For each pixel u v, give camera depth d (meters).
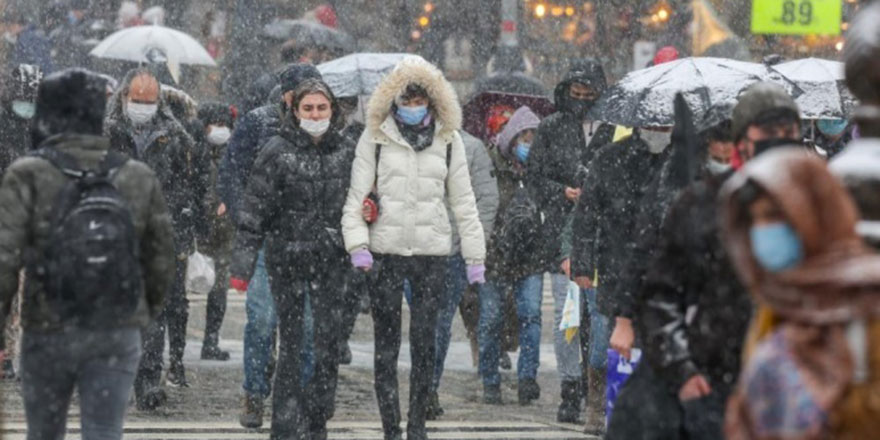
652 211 15.79
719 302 13.67
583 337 25.81
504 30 52.41
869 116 9.82
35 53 41.84
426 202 21.72
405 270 21.77
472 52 57.78
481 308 26.59
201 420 24.06
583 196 21.39
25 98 25.80
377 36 58.19
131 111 24.78
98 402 15.42
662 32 55.34
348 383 28.05
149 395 24.67
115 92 24.98
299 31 46.03
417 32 58.19
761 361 7.61
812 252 7.55
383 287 21.80
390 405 22.08
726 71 22.67
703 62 22.83
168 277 16.09
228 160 24.19
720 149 15.18
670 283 13.88
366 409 25.53
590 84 25.86
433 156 21.75
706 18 38.78
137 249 15.52
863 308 7.50
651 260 15.24
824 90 24.47
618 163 21.22
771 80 23.23
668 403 14.16
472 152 25.64
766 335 7.75
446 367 30.72
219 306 29.80
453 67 57.75
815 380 7.50
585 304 25.48
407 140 21.61
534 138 26.19
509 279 26.34
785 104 13.48
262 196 21.39
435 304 21.97
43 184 15.29
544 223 25.89
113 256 15.14
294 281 21.53
